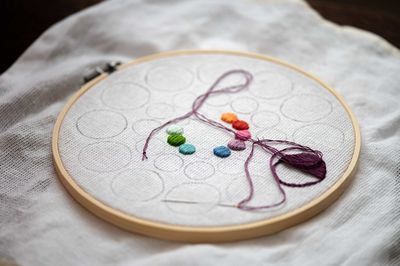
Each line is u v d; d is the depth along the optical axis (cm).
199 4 44
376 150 33
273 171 30
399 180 32
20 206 30
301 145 32
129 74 37
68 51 41
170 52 39
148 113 34
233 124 33
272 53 41
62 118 33
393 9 49
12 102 35
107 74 37
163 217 28
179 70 37
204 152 31
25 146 33
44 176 32
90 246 28
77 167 30
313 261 27
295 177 30
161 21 43
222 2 45
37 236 28
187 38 42
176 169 30
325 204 29
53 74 38
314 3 46
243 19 44
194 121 33
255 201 29
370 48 41
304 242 28
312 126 33
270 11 44
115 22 43
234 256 27
